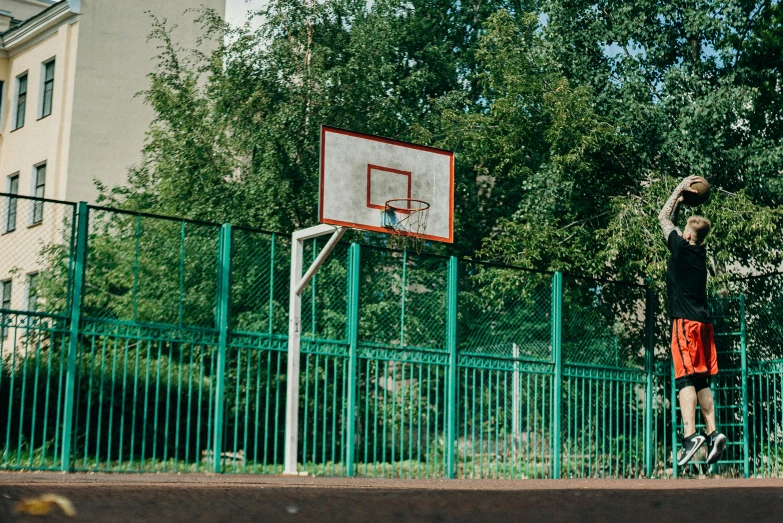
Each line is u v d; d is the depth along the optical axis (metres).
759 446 14.90
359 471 12.34
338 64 22.98
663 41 18.27
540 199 18.34
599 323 14.74
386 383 12.60
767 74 17.95
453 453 12.92
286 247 12.35
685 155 17.33
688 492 4.10
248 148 21.39
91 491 3.54
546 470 13.77
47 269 10.68
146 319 11.00
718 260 16.77
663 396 15.00
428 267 13.31
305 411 11.86
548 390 13.99
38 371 10.21
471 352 13.36
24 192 26.86
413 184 13.12
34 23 26.88
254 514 3.00
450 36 27.88
